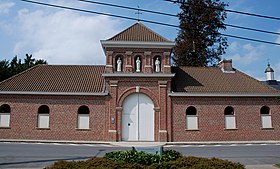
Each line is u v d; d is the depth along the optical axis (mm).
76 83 26969
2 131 25062
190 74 29562
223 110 26406
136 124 25344
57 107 25516
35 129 25172
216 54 38844
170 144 23797
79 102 25594
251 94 26750
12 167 12695
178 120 25656
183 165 8945
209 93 26188
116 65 25875
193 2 36969
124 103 25562
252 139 26344
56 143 23672
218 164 8953
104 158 9391
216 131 26000
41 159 14758
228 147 21891
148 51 26047
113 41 25547
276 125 26906
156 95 25609
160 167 8844
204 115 26109
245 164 14141
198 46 38094
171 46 26062
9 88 25594
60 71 29359
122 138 25047
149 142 24344
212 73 30328
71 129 25219
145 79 25688
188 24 37781
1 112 25531
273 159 15625
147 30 28312
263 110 27312
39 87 25984
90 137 25078
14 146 20422
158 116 25359
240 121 26500
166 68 25953
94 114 25422
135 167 8664
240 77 29828
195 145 23594
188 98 26125
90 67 30594
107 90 25484
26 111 25375
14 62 47156
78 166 8586
